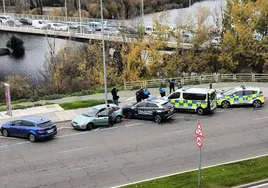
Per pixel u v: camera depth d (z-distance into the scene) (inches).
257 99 1298.0
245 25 2021.4
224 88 1577.3
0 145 1035.3
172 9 4077.3
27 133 1056.8
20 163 910.4
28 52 3316.9
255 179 758.5
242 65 2080.5
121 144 1006.4
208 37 2143.2
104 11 3538.4
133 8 3462.1
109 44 2279.8
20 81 1975.9
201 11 2554.1
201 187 728.3
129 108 1229.7
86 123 1133.1
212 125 1130.0
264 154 900.0
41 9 4151.1
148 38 2199.8
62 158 930.1
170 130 1101.7
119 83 2112.5
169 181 765.3
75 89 1987.0
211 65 2150.6
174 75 2119.8
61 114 1315.2
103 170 853.8
